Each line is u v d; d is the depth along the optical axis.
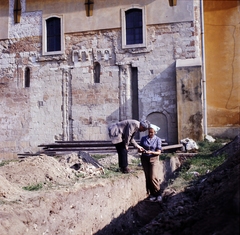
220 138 22.06
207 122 22.75
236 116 22.44
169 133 20.14
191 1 20.41
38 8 22.53
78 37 21.80
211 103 22.78
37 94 22.19
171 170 14.67
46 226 7.61
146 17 20.80
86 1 21.73
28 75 22.67
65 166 11.92
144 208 10.84
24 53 22.61
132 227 9.95
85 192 8.90
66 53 21.91
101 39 21.47
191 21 20.30
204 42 22.83
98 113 21.20
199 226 5.99
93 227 8.77
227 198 6.16
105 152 18.36
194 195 9.39
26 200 7.95
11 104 22.53
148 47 20.72
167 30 20.56
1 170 10.19
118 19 21.27
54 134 21.75
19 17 22.83
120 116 20.92
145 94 20.61
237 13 22.83
